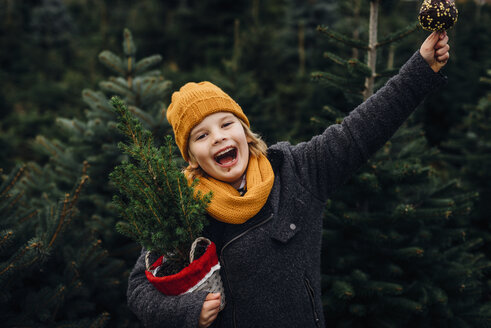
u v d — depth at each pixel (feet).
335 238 8.19
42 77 38.45
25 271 6.77
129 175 4.10
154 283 4.09
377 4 7.79
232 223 4.37
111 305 8.84
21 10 48.65
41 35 48.19
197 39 36.01
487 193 12.28
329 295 8.06
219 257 4.48
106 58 10.74
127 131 4.29
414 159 8.48
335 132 4.72
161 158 4.13
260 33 23.65
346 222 8.00
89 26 52.70
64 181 10.55
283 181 4.74
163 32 35.55
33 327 6.66
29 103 31.78
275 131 16.76
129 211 4.07
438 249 9.08
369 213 8.31
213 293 4.06
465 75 20.80
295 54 31.42
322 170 4.74
